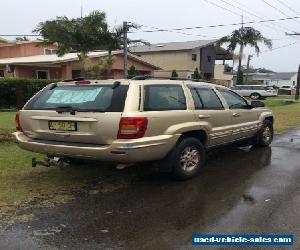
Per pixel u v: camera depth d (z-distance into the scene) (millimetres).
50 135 5902
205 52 50406
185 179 6371
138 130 5406
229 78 56844
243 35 52469
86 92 5816
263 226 4543
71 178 6469
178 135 6023
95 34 29156
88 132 5539
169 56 48781
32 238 4238
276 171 7035
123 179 6441
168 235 4309
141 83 5738
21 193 5684
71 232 4383
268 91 39062
